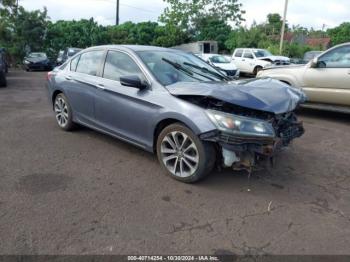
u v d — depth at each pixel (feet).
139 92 14.20
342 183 13.69
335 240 9.82
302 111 28.22
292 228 10.37
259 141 11.77
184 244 9.48
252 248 9.40
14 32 108.58
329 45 137.59
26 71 80.38
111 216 10.73
